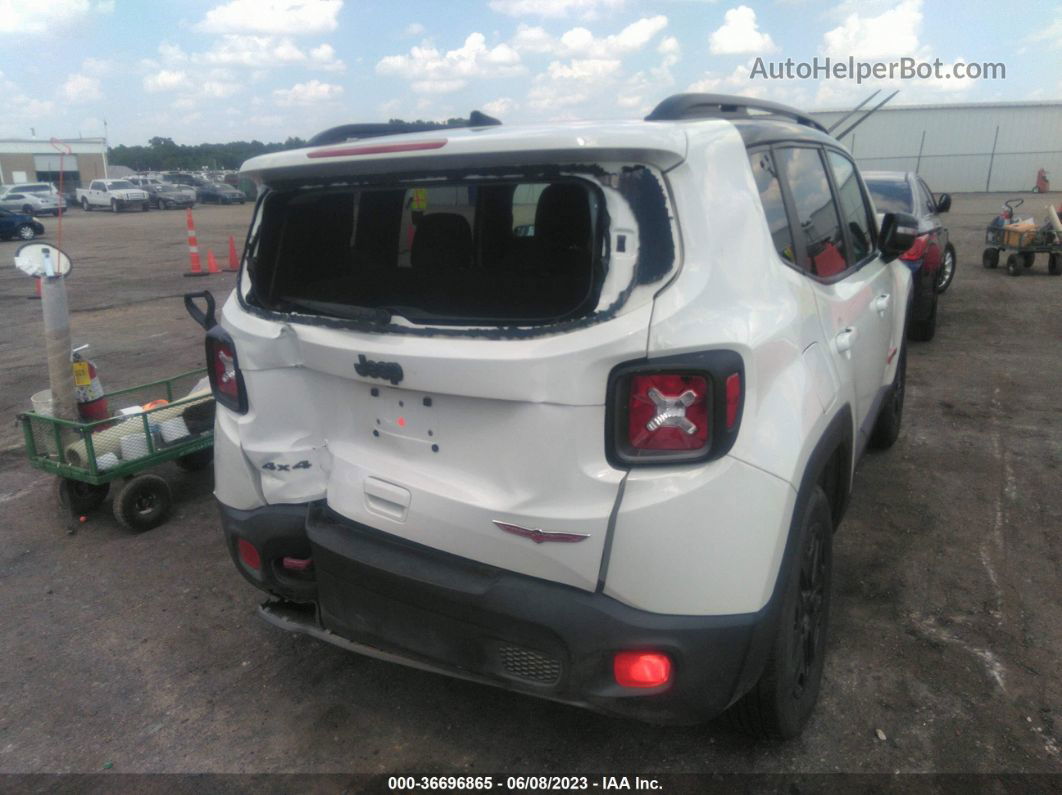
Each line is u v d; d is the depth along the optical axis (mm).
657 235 2023
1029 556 3922
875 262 4129
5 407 6930
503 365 2072
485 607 2236
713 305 2074
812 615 2730
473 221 2416
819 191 3332
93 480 4277
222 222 31656
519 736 2844
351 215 2652
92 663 3342
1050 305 10484
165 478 5281
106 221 33625
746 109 3064
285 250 2740
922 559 3916
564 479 2105
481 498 2240
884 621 3408
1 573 4094
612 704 2209
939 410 6188
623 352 1999
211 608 3744
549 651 2211
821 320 2801
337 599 2584
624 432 2061
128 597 3854
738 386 2076
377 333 2311
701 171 2146
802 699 2678
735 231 2234
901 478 4879
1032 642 3236
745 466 2111
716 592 2121
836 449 2910
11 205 34938
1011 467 5008
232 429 2807
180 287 13898
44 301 4363
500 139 2033
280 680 3209
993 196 36062
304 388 2611
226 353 2770
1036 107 36781
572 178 2049
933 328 8555
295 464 2678
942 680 3021
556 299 2162
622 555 2100
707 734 2801
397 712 2996
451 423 2270
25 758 2812
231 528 2859
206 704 3072
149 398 5258
